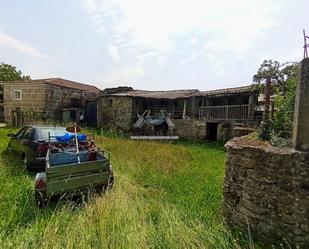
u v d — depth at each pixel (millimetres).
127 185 5961
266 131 4691
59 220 3943
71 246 3219
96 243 3379
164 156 9844
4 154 8812
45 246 3209
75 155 5914
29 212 4312
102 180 5254
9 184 5488
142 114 21688
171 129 19906
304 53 3500
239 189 3881
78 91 27797
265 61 12961
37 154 6480
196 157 10555
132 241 3369
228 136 16781
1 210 4176
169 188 5961
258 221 3555
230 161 4078
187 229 3672
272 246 3158
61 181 4668
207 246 3312
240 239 3525
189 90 23359
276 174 3355
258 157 3578
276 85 5957
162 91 25922
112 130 21625
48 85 23859
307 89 3156
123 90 27922
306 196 3070
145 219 4176
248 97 17125
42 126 7605
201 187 5961
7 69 39031
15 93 24547
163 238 3486
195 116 20516
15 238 3414
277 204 3344
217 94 17469
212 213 4363
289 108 4766
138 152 10359
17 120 23672
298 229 3131
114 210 4324
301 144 3223
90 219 4062
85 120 27516
